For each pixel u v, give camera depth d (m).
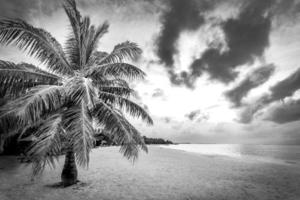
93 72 6.46
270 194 6.86
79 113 4.99
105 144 36.16
